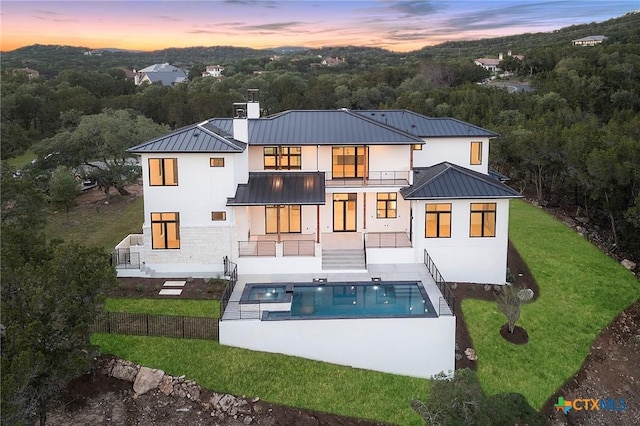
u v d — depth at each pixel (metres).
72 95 91.56
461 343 24.19
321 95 99.81
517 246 35.16
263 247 30.52
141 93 106.56
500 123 65.62
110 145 45.25
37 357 14.91
